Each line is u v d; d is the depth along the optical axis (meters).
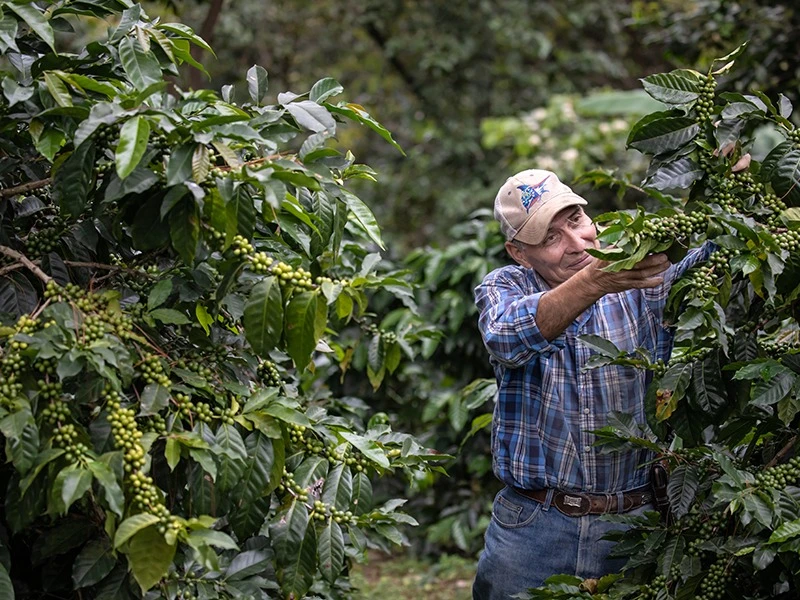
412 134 10.71
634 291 2.61
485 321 2.58
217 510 2.06
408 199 10.73
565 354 2.57
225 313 2.32
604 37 11.08
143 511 1.84
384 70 11.00
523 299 2.43
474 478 5.18
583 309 2.36
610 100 9.15
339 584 2.82
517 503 2.65
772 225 2.27
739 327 2.46
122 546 1.83
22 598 2.18
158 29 2.21
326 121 2.13
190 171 1.90
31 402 1.86
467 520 5.04
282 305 1.98
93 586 2.15
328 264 2.77
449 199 10.08
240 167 1.95
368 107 11.09
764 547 2.13
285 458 2.19
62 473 1.78
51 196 2.18
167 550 1.82
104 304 2.01
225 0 9.47
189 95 2.11
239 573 2.15
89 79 1.99
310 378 3.81
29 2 2.05
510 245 2.69
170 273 2.17
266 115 2.14
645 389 2.59
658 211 2.24
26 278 2.10
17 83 2.03
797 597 2.33
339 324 3.63
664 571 2.29
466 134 10.23
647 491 2.60
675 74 2.32
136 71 2.08
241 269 2.02
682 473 2.31
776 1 5.16
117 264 2.24
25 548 2.20
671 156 2.32
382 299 4.61
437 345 4.63
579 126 8.96
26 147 2.24
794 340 2.49
